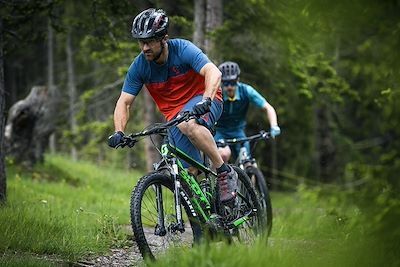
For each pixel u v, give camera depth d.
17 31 12.13
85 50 20.92
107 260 7.12
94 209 10.91
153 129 6.31
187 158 6.84
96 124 22.78
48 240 7.15
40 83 34.34
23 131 16.94
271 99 19.09
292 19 6.47
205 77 6.55
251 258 5.49
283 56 15.88
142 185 6.18
